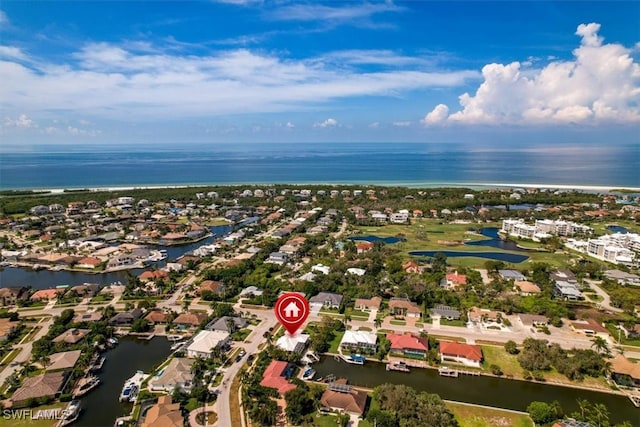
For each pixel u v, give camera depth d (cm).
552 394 9069
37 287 16025
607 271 17000
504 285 15512
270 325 12269
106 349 10981
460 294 14412
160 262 19238
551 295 14825
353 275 16038
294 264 18575
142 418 7981
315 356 10431
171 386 9006
